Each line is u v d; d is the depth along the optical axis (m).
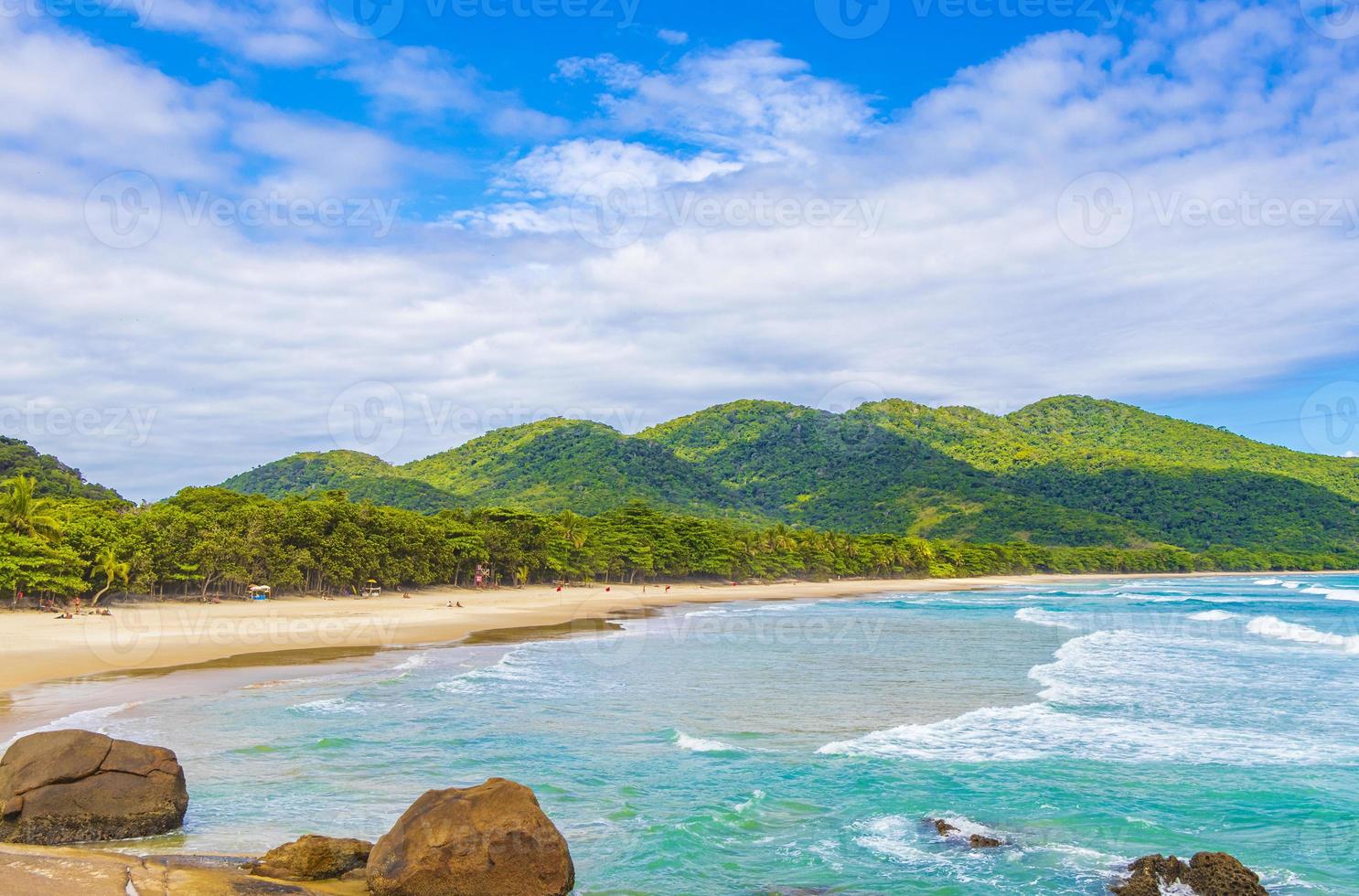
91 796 14.01
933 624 63.91
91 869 11.19
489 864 12.06
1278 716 26.09
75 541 64.88
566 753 21.20
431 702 27.52
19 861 11.23
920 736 23.28
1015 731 23.98
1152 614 75.12
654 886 13.45
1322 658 40.56
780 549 154.38
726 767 20.08
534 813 12.73
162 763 14.94
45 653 36.53
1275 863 14.45
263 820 15.58
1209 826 16.19
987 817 16.66
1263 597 110.12
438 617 63.66
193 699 26.80
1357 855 14.80
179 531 72.50
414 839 12.11
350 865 12.80
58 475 137.62
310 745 21.34
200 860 12.64
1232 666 37.88
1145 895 12.95
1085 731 23.97
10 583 58.75
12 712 23.98
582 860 14.43
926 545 181.12
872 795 18.05
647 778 19.19
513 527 112.12
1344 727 24.47
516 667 36.34
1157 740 22.86
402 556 91.88
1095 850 15.01
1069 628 59.47
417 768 19.48
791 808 17.17
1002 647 45.97
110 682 29.66
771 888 13.48
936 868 14.26
